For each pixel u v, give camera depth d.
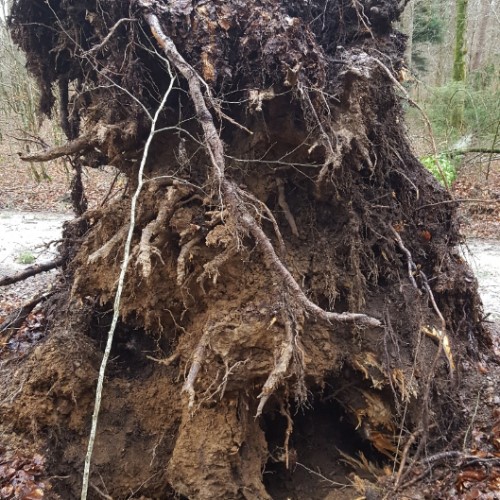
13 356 4.99
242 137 3.84
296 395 3.07
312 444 4.17
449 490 3.41
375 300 4.01
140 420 3.99
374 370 3.69
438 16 13.20
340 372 3.80
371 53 3.85
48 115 4.77
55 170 16.16
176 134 3.83
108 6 3.49
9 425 3.87
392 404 3.74
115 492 3.72
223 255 3.24
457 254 4.98
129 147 3.77
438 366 4.01
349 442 4.20
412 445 3.76
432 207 4.65
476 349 5.03
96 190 11.76
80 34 3.87
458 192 11.00
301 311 3.22
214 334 3.34
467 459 3.65
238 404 3.50
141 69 3.58
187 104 3.75
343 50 3.83
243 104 3.69
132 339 4.48
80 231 5.23
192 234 3.46
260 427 3.91
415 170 4.65
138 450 3.89
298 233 3.94
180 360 3.76
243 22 3.50
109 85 3.54
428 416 3.42
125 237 3.66
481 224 10.66
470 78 14.53
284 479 3.97
